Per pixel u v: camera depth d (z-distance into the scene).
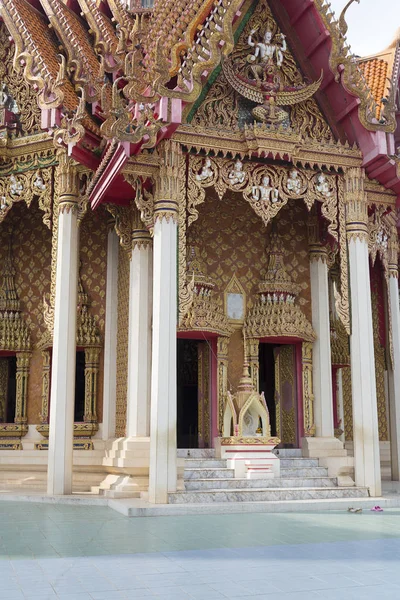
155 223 11.78
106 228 16.59
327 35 12.64
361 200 13.09
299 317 15.51
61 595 5.41
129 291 14.73
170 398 11.20
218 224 15.88
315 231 16.33
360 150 13.16
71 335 13.64
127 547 7.57
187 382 19.69
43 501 12.51
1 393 17.02
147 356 13.85
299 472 13.23
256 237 16.11
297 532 8.68
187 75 11.38
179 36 11.87
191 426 19.77
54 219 14.42
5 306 16.78
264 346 17.41
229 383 15.23
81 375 16.48
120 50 13.88
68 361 13.48
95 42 15.41
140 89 11.52
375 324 19.05
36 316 16.81
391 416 16.72
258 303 15.65
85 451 15.04
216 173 12.35
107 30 15.47
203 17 11.79
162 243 11.61
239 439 13.04
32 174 14.87
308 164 12.94
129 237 14.54
